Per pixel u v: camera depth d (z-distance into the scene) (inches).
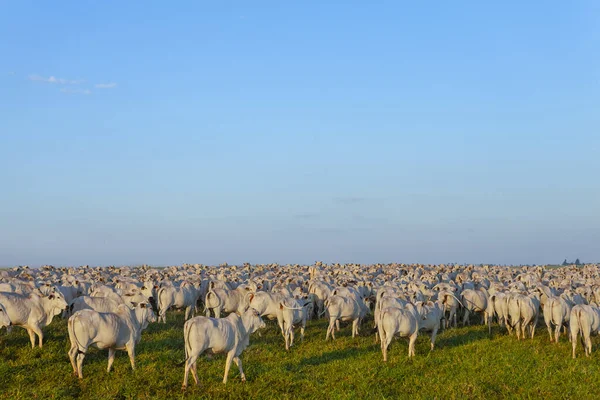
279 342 995.3
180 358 838.5
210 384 720.3
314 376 775.1
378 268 2191.2
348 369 811.4
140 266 2401.6
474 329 1175.0
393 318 861.2
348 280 1445.6
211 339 700.7
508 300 1069.8
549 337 1072.2
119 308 756.6
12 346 853.2
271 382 740.7
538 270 2097.7
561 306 999.0
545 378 764.0
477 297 1209.4
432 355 903.1
